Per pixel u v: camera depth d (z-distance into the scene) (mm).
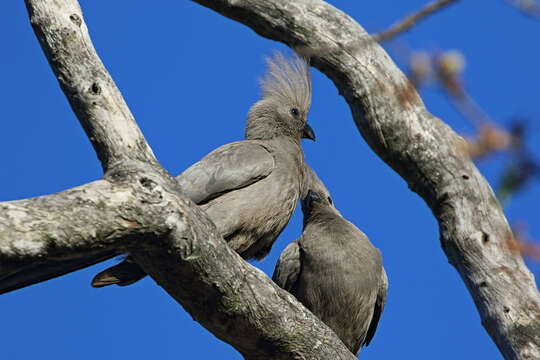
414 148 10953
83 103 9109
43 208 7402
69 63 9305
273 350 9445
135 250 8281
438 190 10664
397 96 11180
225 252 8727
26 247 7152
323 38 11789
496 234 10055
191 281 8617
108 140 8898
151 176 8234
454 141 10852
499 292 9508
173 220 8070
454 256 10250
